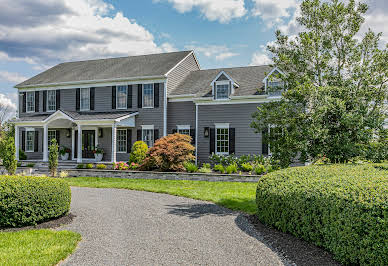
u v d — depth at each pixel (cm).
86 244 603
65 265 502
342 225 473
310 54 866
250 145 1859
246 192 1173
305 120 826
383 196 447
